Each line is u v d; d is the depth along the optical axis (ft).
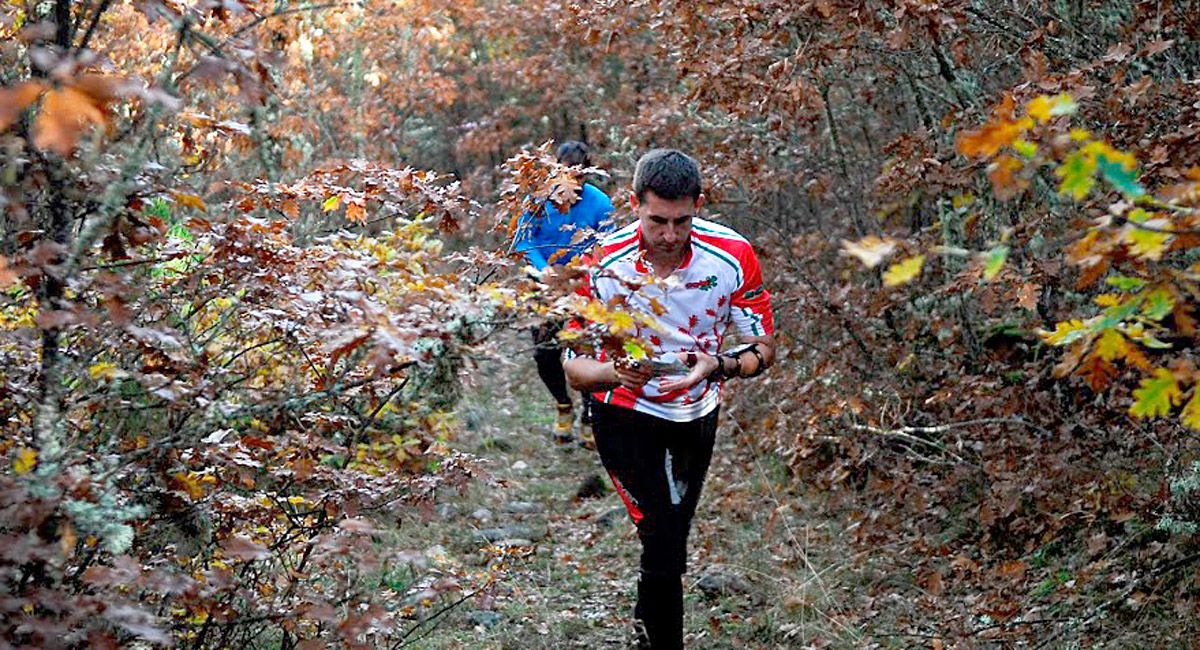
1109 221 6.82
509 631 15.61
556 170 12.73
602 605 16.92
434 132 43.68
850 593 16.70
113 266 9.16
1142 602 14.07
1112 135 14.70
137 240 9.18
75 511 7.64
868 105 23.04
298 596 10.20
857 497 19.44
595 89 34.42
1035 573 15.94
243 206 11.14
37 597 7.70
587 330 9.48
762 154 22.35
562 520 20.74
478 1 39.78
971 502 18.24
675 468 13.73
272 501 10.40
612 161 30.40
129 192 8.69
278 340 10.61
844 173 22.07
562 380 24.40
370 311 8.69
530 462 23.98
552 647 15.29
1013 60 18.49
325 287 9.77
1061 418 16.96
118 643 8.36
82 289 9.00
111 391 8.98
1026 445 16.98
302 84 31.14
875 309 19.54
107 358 10.02
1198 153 12.69
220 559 10.28
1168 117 15.02
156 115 8.27
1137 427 15.78
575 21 22.74
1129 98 14.17
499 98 43.78
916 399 19.94
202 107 17.12
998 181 6.76
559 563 18.63
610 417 13.65
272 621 9.71
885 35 18.44
